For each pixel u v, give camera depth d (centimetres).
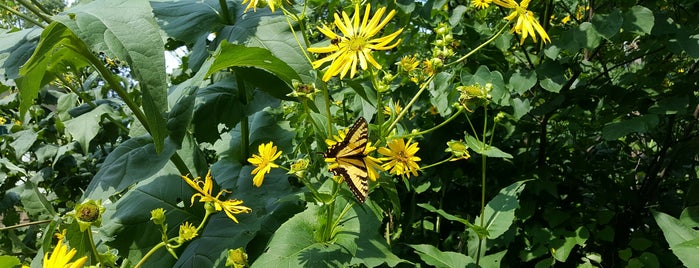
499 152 70
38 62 60
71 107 97
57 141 143
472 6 98
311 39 114
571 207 102
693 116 96
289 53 69
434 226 106
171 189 76
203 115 75
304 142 76
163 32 74
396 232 103
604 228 93
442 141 98
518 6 65
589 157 119
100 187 67
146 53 54
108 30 53
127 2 56
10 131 147
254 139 86
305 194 62
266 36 70
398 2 100
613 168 116
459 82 92
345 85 96
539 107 94
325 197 61
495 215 75
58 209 148
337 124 100
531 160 106
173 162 76
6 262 40
